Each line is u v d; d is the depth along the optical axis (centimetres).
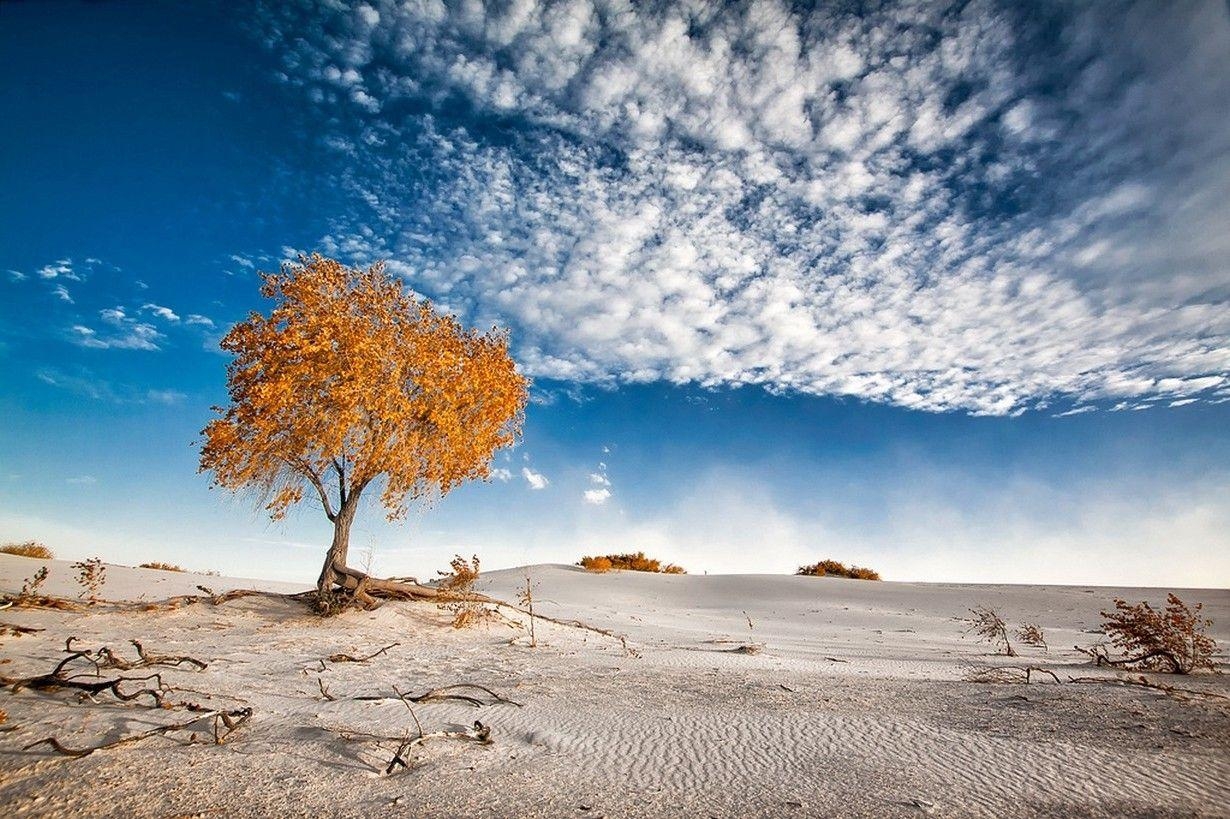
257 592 1777
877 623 2500
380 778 478
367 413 1684
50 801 416
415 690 848
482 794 447
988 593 3500
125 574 2416
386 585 1792
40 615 1323
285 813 409
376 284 1784
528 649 1355
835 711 720
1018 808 414
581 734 619
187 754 517
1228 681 1003
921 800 430
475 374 1795
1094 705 728
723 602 3291
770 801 434
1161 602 3084
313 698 760
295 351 1592
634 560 5019
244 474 1623
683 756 545
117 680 669
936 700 783
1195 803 417
